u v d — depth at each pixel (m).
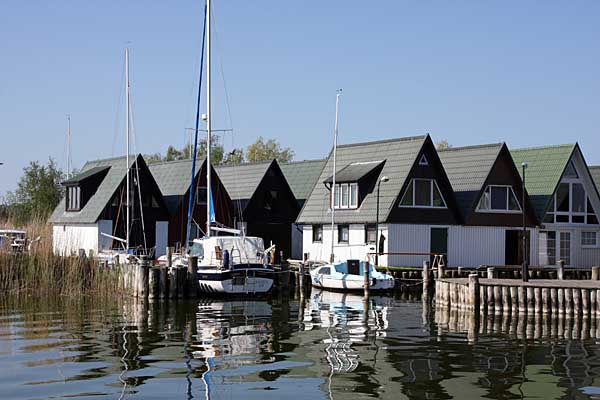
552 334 24.75
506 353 20.73
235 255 36.84
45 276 35.25
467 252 46.88
